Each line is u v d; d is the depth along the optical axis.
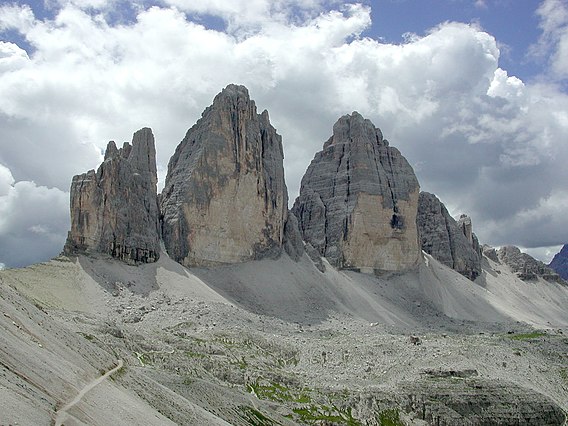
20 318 76.81
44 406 56.88
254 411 125.12
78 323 155.38
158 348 163.38
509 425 170.38
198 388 120.62
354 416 154.25
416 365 194.25
